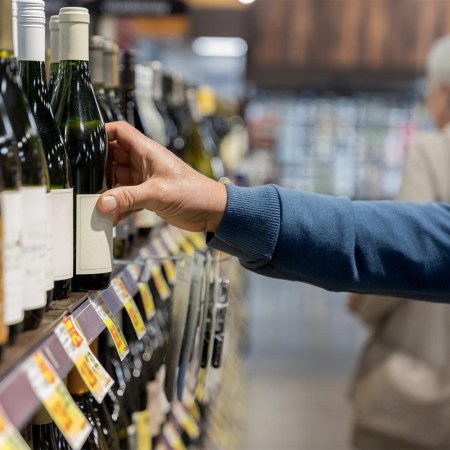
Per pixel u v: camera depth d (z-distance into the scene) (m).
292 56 6.27
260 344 6.23
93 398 1.76
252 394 5.09
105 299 1.43
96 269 1.38
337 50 6.24
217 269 1.66
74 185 1.41
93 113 1.46
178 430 2.62
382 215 1.58
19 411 0.92
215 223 1.50
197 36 5.96
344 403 4.99
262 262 1.53
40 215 1.10
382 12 6.20
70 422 1.05
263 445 4.28
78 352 1.19
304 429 4.54
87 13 1.42
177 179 1.46
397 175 8.76
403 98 7.91
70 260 1.31
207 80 10.67
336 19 6.22
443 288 1.60
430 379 2.93
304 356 5.93
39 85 1.34
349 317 7.23
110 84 1.83
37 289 1.09
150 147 1.48
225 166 5.12
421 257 1.58
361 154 8.81
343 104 8.78
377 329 3.06
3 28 1.05
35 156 1.13
